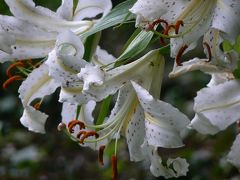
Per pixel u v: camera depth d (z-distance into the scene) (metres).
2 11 0.97
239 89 0.70
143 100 0.72
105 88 0.75
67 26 0.84
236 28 0.68
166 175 0.81
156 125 0.73
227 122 0.70
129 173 2.07
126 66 0.76
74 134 0.87
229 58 0.71
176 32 0.70
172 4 0.69
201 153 1.89
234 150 0.74
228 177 1.63
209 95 0.70
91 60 0.82
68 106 0.87
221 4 0.69
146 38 0.74
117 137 0.80
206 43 0.72
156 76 0.77
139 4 0.68
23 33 0.83
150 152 0.81
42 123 0.86
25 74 0.86
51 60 0.75
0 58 0.84
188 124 0.71
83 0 0.85
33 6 0.82
